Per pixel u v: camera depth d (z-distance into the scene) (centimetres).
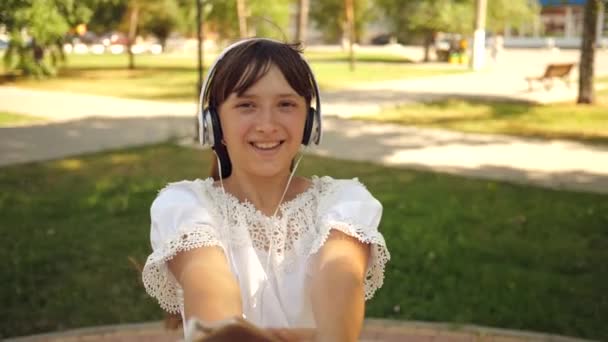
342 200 186
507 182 1021
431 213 838
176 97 2222
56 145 1355
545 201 905
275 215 186
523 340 497
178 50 5562
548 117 1698
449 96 2173
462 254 691
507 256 687
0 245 720
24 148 1323
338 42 6519
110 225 793
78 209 861
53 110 1906
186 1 3794
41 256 685
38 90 2450
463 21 3788
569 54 4616
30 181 1035
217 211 182
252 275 178
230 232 181
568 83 2350
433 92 2298
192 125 1622
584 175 1077
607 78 2736
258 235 184
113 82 2747
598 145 1332
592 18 1886
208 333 127
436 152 1267
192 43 5825
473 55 3384
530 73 3084
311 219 187
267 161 181
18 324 540
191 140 1402
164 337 505
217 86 182
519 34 6072
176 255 170
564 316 548
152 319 551
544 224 795
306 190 193
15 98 2192
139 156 1234
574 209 860
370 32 6800
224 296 156
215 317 151
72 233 762
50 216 834
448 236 748
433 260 672
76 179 1048
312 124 192
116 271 648
